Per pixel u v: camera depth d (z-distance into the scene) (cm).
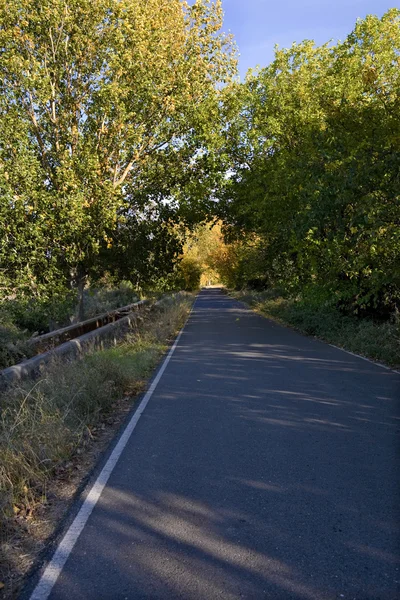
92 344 1141
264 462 530
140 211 1881
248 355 1309
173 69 1723
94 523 403
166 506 432
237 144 2278
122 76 1627
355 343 1366
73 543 371
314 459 535
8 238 1443
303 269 1716
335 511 413
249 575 325
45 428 573
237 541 369
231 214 2511
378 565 333
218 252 6781
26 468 485
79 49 1595
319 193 1317
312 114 1922
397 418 682
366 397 805
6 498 427
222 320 2578
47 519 419
